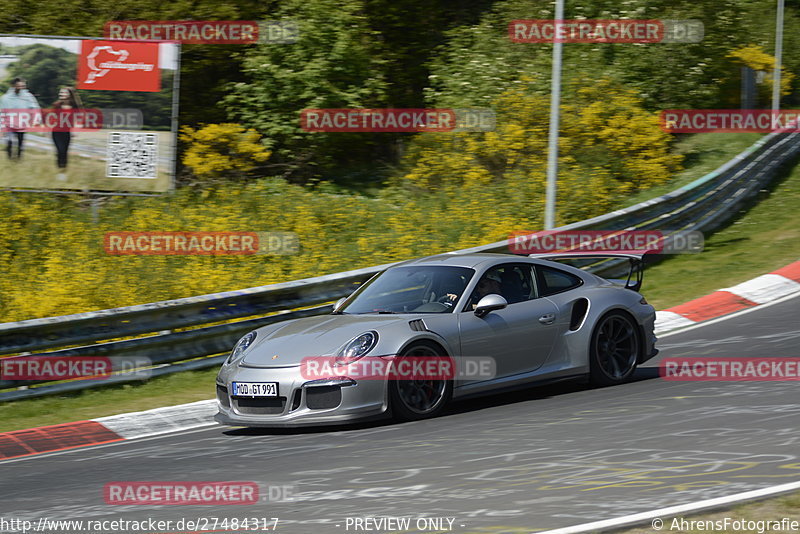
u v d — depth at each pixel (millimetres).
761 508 15648
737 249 57281
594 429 23672
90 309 46406
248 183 74062
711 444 21062
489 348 28328
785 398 25844
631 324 31359
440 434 24688
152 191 64062
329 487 20016
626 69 89500
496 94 82312
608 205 67188
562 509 16828
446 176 74250
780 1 103875
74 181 63562
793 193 69938
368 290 31016
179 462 24656
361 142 83125
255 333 29859
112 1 78562
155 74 63812
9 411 34656
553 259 34281
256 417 26938
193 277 51062
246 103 79938
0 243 57750
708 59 91875
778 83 102375
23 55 63000
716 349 35875
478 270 29812
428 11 95562
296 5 81688
